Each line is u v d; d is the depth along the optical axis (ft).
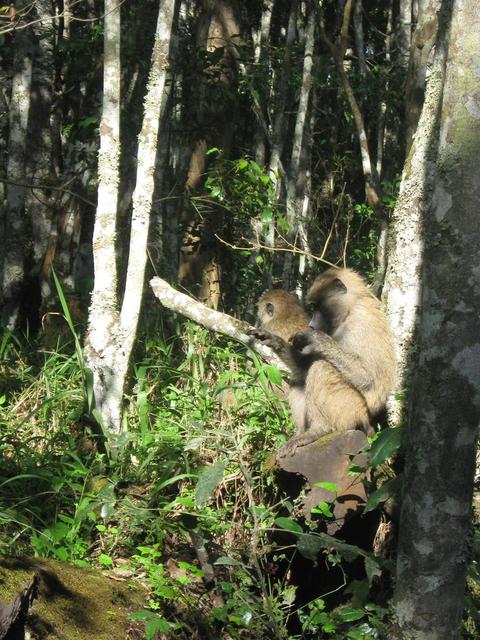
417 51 14.08
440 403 9.38
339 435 12.19
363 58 26.73
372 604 10.96
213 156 20.16
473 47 9.24
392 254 13.33
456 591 9.58
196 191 19.98
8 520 11.26
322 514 11.92
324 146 34.06
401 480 11.23
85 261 21.76
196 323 15.70
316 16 17.16
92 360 13.39
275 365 14.98
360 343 13.30
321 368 13.46
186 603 11.09
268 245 21.91
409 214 13.03
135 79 21.57
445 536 9.50
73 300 19.08
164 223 23.00
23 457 12.73
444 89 9.39
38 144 21.56
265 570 11.88
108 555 11.57
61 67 23.93
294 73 27.78
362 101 28.45
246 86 22.07
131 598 10.85
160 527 11.76
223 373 14.53
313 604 11.83
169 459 12.69
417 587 9.58
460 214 9.27
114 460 12.85
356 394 13.42
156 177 21.98
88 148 20.34
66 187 19.98
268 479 12.41
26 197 20.80
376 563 10.80
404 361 13.12
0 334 17.17
